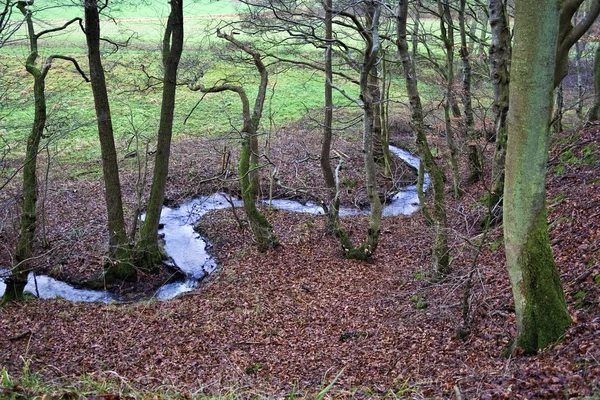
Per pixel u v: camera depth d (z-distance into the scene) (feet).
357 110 110.73
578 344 24.23
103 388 22.81
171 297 55.77
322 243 65.77
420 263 54.34
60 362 38.55
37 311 49.03
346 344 38.86
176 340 42.39
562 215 45.83
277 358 38.11
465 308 33.73
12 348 40.91
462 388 24.64
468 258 49.44
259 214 63.21
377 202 57.57
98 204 77.92
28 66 51.65
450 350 32.65
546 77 23.26
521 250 26.17
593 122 65.36
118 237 59.00
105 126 56.24
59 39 129.08
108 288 57.82
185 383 34.22
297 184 86.22
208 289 54.03
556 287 26.37
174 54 55.47
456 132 77.97
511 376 23.50
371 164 55.98
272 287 52.70
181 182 87.66
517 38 23.38
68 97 101.04
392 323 40.81
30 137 51.03
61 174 86.43
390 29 71.72
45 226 70.08
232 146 95.76
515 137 24.62
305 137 100.63
